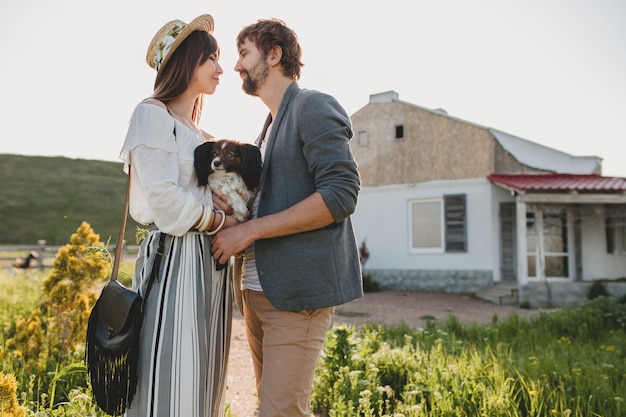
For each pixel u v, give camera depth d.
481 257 13.52
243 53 2.33
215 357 2.17
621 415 3.44
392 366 4.41
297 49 2.34
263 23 2.31
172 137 2.09
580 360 5.05
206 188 2.24
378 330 6.71
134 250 19.50
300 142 2.13
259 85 2.32
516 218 13.66
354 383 3.77
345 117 2.16
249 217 2.30
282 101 2.26
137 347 1.99
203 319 2.07
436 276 14.12
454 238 13.91
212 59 2.34
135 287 2.16
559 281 13.19
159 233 2.12
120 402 1.97
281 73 2.32
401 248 14.74
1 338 4.88
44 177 45.78
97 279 4.66
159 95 2.25
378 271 15.00
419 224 14.59
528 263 13.68
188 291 2.05
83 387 3.70
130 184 2.20
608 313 8.09
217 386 2.19
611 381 4.20
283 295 2.05
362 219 15.44
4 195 39.75
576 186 12.29
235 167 2.24
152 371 1.95
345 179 2.02
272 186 2.21
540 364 4.62
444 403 3.44
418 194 14.58
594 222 13.68
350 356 4.45
